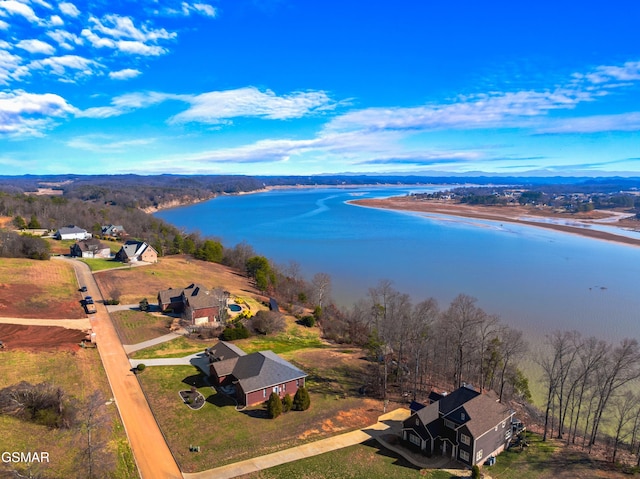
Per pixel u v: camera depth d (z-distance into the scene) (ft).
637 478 134.72
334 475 127.13
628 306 282.56
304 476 125.18
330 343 244.01
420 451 142.82
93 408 122.42
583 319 260.62
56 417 131.03
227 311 255.50
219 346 193.77
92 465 112.27
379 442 146.92
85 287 277.64
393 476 129.49
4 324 207.82
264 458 132.05
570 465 141.18
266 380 165.78
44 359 176.24
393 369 203.82
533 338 234.79
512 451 148.36
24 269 303.89
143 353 196.03
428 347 204.54
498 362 185.57
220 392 167.94
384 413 166.71
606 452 150.71
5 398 131.85
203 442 136.77
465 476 132.77
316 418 158.20
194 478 120.47
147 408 152.25
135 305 257.75
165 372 178.91
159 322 234.99
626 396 160.04
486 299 297.94
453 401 149.59
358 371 204.54
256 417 153.99
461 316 210.38
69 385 159.02
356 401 174.40
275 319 246.47
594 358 164.04
